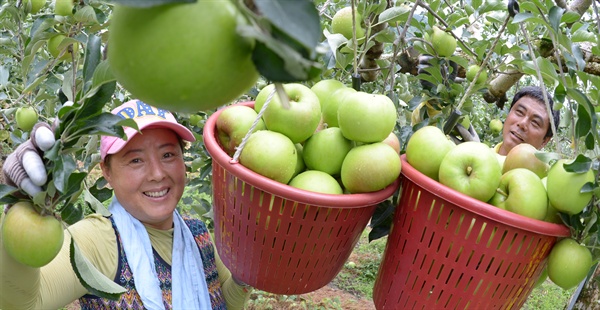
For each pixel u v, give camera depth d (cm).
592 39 151
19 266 119
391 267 127
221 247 130
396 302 126
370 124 120
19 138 210
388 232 139
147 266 165
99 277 98
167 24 52
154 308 162
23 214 88
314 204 110
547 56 181
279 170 118
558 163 115
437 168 124
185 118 275
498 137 372
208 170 270
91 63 85
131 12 54
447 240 114
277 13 41
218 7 53
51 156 81
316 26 41
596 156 121
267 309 480
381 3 153
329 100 138
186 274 177
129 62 53
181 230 184
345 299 515
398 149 132
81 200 392
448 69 197
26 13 210
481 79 199
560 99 122
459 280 116
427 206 117
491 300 116
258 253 121
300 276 122
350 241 123
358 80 142
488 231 110
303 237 116
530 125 257
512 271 114
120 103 226
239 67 54
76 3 175
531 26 204
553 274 117
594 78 129
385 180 118
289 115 125
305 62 43
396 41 152
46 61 183
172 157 177
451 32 182
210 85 54
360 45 168
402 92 269
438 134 127
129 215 171
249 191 115
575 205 112
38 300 138
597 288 191
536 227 109
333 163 128
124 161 170
